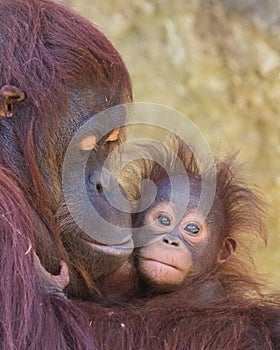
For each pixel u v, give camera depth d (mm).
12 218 5441
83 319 5520
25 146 5945
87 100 6066
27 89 5910
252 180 8977
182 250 6391
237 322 5824
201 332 5715
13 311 5254
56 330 5352
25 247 5418
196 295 6297
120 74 6305
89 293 6172
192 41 12875
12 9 6094
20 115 5957
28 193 5922
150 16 12727
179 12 12953
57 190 6059
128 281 6316
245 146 12469
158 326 5738
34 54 5953
